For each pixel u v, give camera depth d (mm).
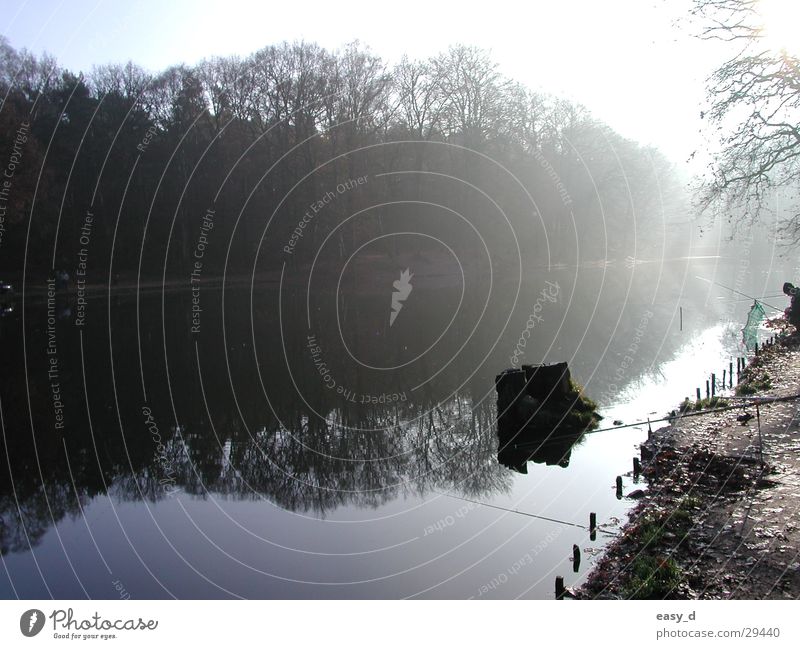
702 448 12188
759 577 7352
